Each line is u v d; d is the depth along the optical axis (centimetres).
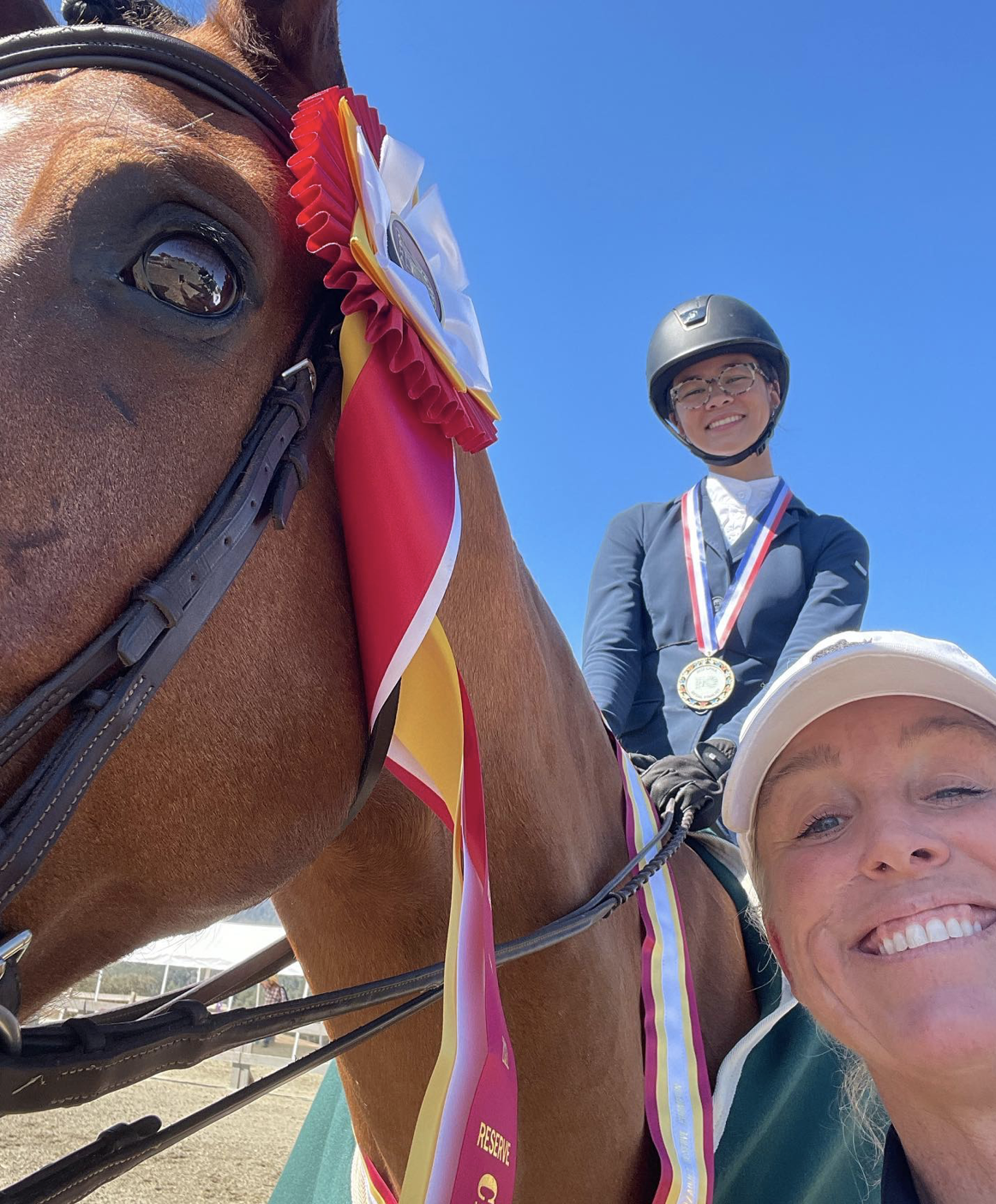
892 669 70
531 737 68
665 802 91
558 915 69
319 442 52
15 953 39
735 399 145
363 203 53
